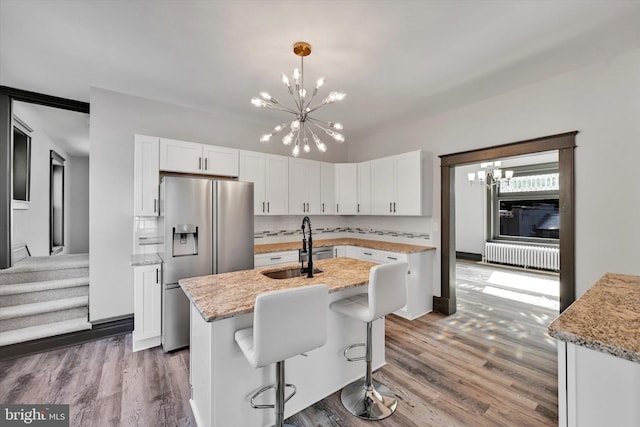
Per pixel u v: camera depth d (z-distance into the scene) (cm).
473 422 177
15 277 307
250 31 202
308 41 214
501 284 505
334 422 179
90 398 200
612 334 94
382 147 457
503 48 224
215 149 337
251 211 316
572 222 260
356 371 222
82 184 646
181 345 273
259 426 170
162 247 282
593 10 181
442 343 282
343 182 456
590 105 251
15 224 355
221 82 282
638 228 229
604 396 90
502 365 241
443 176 369
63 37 208
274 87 293
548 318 347
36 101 305
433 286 379
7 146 298
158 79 276
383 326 242
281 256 369
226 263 299
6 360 253
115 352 268
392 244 407
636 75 228
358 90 301
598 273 247
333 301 209
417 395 203
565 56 236
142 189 293
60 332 277
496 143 315
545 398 199
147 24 194
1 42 214
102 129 299
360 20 190
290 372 185
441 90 301
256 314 129
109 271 305
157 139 302
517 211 673
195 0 171
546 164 622
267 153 402
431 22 192
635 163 230
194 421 179
